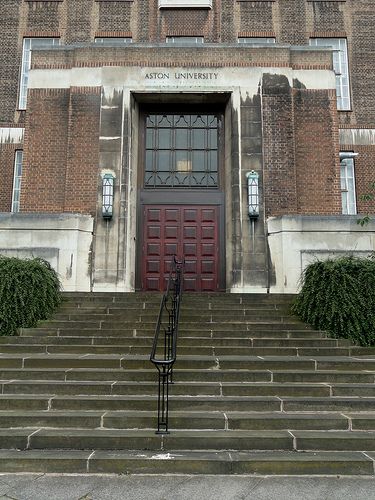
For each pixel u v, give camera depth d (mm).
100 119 13922
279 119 13906
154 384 6562
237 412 6125
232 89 14070
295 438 5430
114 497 4398
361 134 18453
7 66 19234
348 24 19578
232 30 19453
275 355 7980
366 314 8648
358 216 12625
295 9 19656
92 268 13070
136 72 14211
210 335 8656
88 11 19656
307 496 4438
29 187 13859
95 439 5402
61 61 14508
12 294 8992
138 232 14477
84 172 13648
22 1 19672
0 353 8016
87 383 6637
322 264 9445
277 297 10773
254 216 13250
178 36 19438
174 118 15156
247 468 4992
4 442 5410
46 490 4543
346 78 19188
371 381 6949
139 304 10188
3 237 12641
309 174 13875
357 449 5398
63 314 9516
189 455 5184
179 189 14750
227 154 14391
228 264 13812
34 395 6457
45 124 14172
